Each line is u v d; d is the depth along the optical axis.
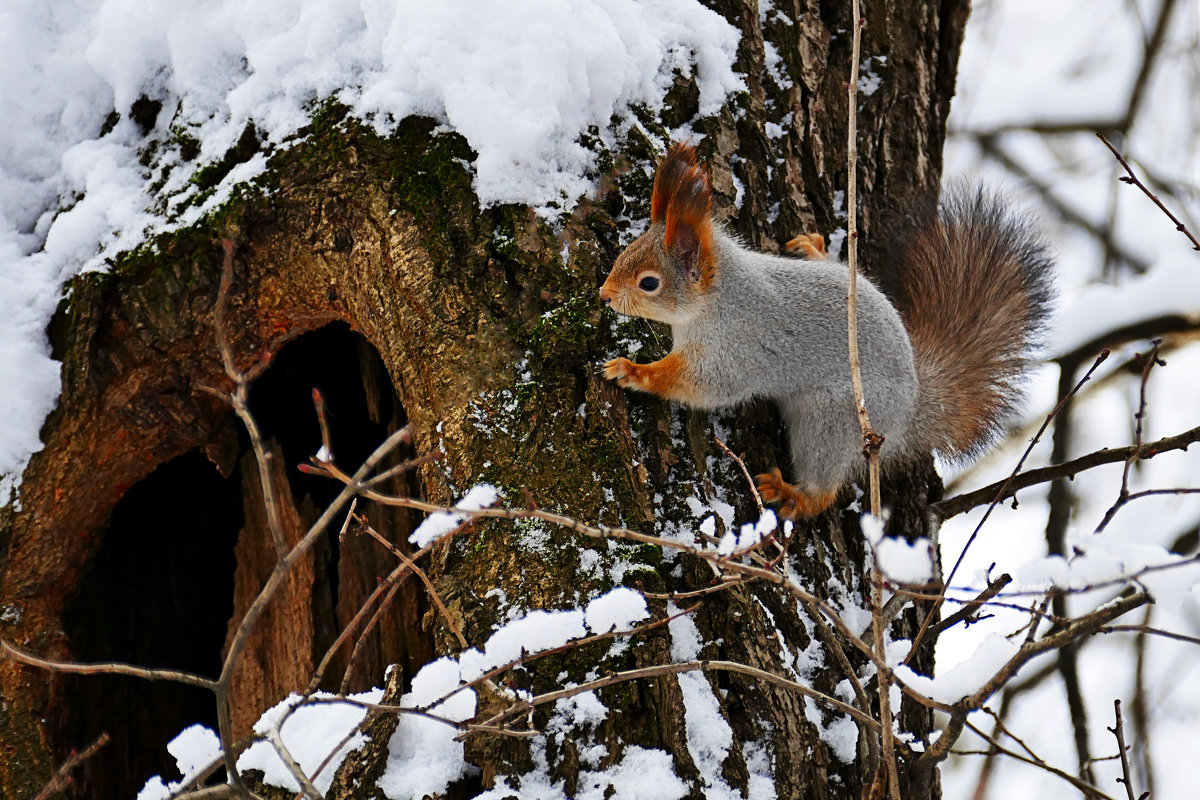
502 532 5.07
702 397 5.86
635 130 6.08
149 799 4.84
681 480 5.44
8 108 6.88
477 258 5.60
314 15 6.26
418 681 4.59
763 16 6.99
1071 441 9.16
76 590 6.93
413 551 7.02
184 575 7.70
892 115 7.25
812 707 5.16
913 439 6.83
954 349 7.19
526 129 5.74
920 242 7.22
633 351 5.87
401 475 7.17
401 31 6.00
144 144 6.70
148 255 6.32
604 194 5.91
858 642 4.06
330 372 7.78
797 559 5.83
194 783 4.20
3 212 6.77
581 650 4.72
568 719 4.61
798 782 4.81
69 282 6.46
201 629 7.67
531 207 5.68
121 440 6.67
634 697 4.65
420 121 5.93
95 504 6.77
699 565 5.05
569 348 5.43
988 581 4.39
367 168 5.91
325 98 6.16
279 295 6.38
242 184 6.14
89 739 6.96
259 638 7.41
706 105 6.50
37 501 6.39
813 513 6.15
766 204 6.65
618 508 5.09
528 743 4.58
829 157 6.97
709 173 6.36
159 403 6.69
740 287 6.15
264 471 3.57
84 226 6.51
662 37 6.49
